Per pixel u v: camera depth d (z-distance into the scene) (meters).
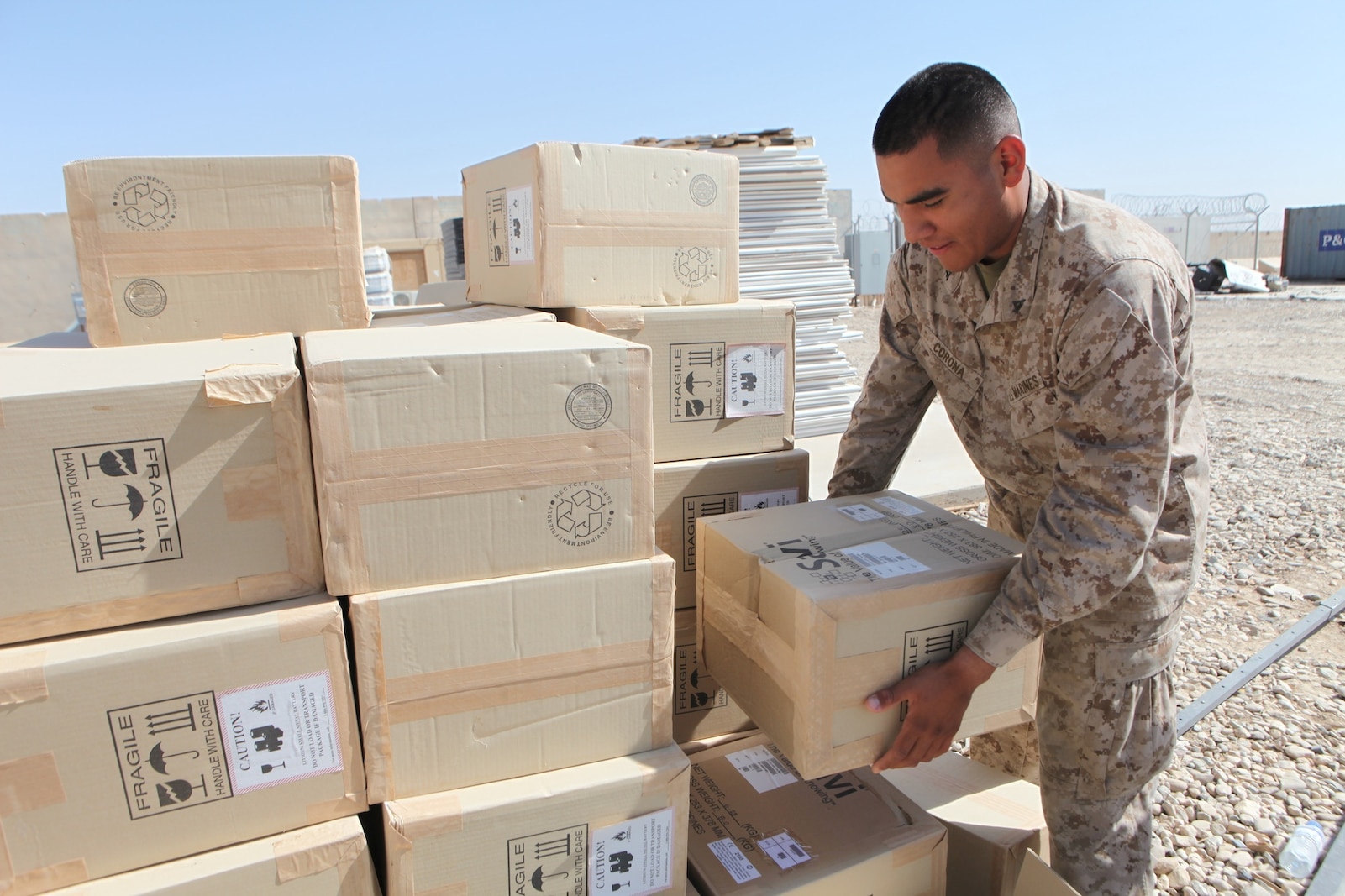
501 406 1.26
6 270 12.90
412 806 1.26
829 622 1.32
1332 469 5.15
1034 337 1.43
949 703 1.39
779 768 1.79
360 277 1.67
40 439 1.08
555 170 1.86
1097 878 1.58
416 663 1.25
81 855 1.13
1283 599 3.42
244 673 1.16
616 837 1.37
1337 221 19.91
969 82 1.29
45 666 1.07
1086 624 1.51
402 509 1.23
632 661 1.38
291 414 1.18
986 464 1.67
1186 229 22.22
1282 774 2.38
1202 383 8.26
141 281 1.56
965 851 1.79
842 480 1.89
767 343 1.93
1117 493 1.30
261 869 1.18
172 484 1.14
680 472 1.84
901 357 1.77
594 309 1.82
